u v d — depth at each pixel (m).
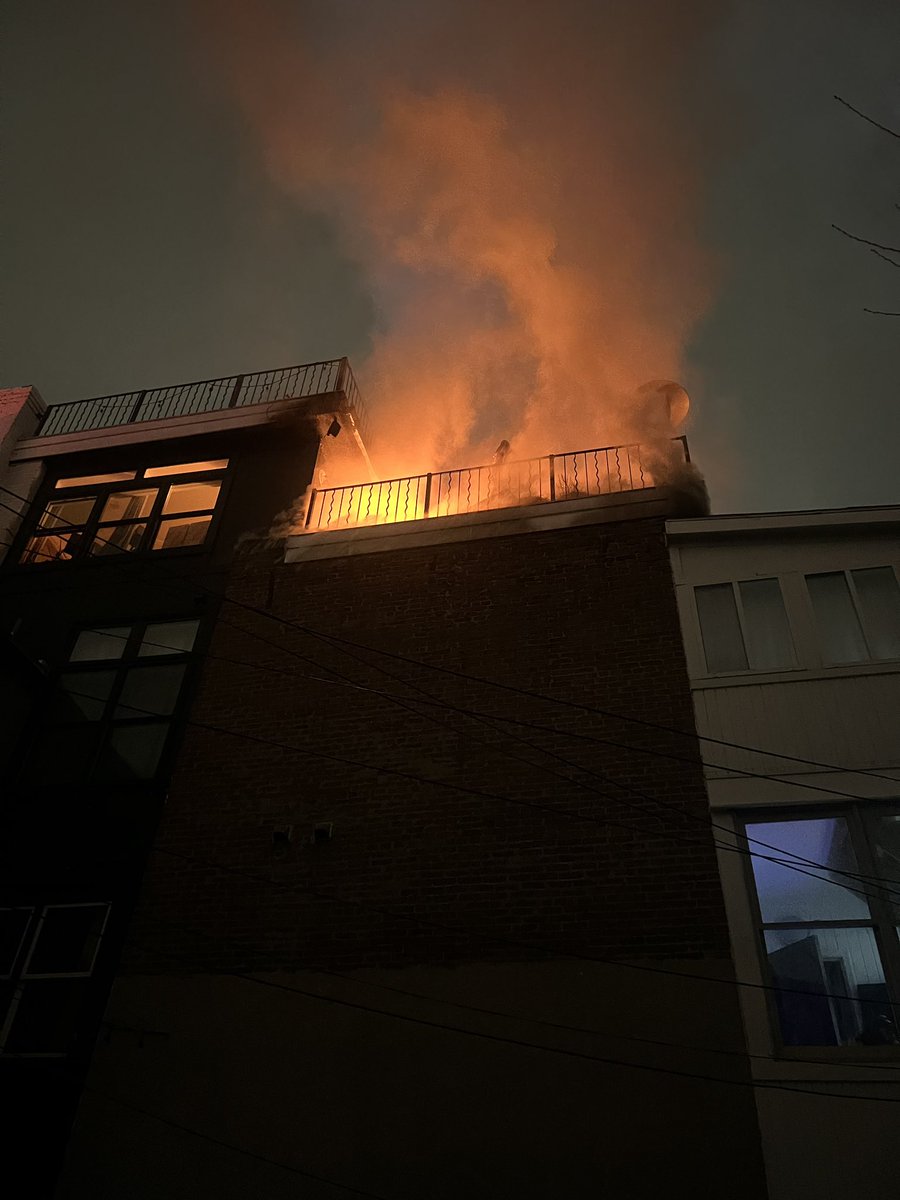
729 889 7.94
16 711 10.99
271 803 9.65
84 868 9.64
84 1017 8.59
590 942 7.94
